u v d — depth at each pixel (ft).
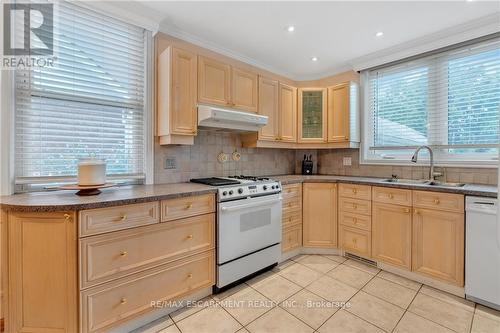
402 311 5.82
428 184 7.48
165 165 7.59
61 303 4.44
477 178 7.43
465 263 6.21
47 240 4.40
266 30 7.59
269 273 7.82
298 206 9.26
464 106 7.82
